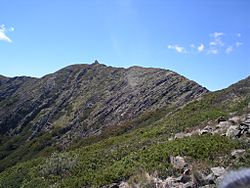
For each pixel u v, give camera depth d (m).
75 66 126.69
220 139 22.95
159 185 18.89
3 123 105.12
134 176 20.66
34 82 126.25
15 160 79.69
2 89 125.75
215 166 19.02
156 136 32.94
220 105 40.59
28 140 94.06
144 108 83.62
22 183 28.89
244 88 44.28
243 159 19.20
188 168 19.39
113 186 21.16
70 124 91.81
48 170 28.97
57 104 107.12
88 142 65.75
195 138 24.33
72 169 28.31
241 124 24.45
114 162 27.25
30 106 110.31
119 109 88.81
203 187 17.25
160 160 22.08
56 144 82.62
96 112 92.19
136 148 29.86
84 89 109.94
